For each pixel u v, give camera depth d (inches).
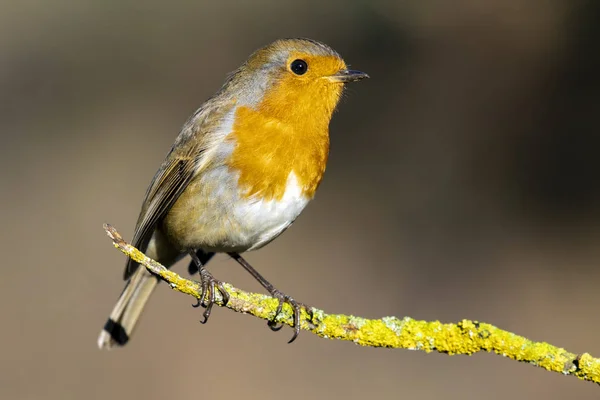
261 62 283.9
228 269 507.2
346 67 285.4
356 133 580.1
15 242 528.7
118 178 577.0
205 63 647.8
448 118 578.2
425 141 570.9
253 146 275.4
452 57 605.3
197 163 281.7
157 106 627.5
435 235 521.7
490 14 613.6
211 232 285.0
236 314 478.3
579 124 559.8
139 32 676.7
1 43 675.4
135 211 552.7
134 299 309.1
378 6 629.6
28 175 583.8
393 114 585.6
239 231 282.5
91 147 597.6
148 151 593.9
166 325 469.1
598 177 541.0
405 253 512.7
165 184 291.9
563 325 459.8
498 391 424.5
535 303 474.6
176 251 309.0
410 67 606.9
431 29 620.7
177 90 637.3
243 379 440.1
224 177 278.1
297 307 249.4
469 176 550.9
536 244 513.7
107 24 682.8
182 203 288.0
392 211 538.9
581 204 532.7
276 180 276.8
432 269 502.0
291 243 523.5
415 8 627.8
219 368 445.1
